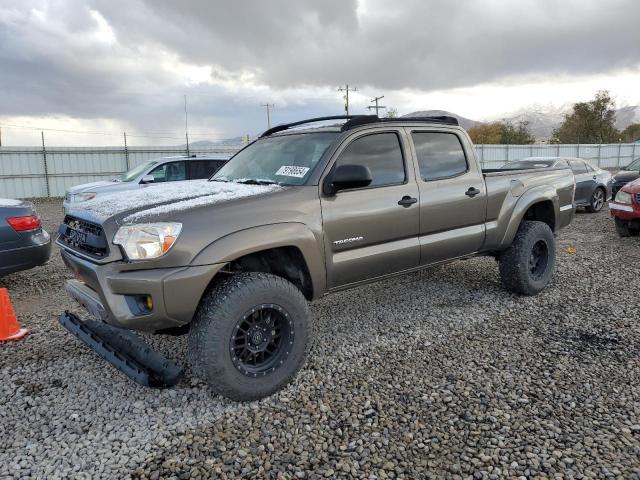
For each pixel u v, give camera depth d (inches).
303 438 111.4
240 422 118.4
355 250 148.6
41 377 143.0
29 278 266.1
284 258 141.1
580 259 286.5
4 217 224.2
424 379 138.6
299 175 145.3
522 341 163.9
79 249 131.2
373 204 150.0
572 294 215.6
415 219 161.8
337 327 181.6
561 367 143.8
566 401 124.8
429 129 172.7
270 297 125.2
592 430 111.9
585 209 522.9
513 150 1440.7
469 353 155.6
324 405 125.3
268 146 172.6
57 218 582.9
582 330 172.6
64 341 171.0
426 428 114.4
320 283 139.9
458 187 175.9
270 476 98.8
